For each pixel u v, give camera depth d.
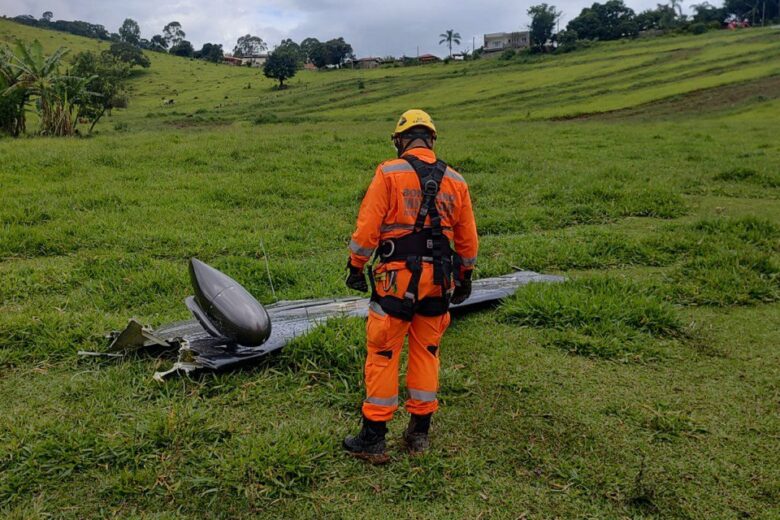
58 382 4.01
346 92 76.69
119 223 7.89
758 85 44.81
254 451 3.17
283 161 12.99
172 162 12.66
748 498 2.97
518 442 3.41
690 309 5.49
